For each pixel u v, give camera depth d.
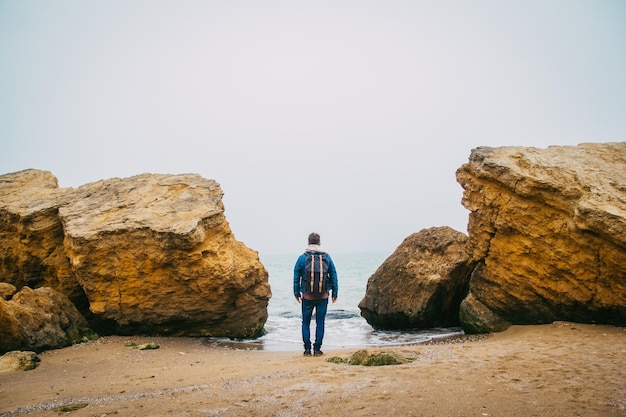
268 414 4.66
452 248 14.95
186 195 13.62
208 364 8.54
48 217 13.12
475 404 4.58
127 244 11.91
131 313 12.20
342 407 4.73
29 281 13.13
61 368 8.41
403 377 5.84
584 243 9.31
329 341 12.64
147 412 4.96
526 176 10.23
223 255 12.73
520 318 11.24
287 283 40.78
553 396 4.70
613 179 9.76
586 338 8.22
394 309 15.04
